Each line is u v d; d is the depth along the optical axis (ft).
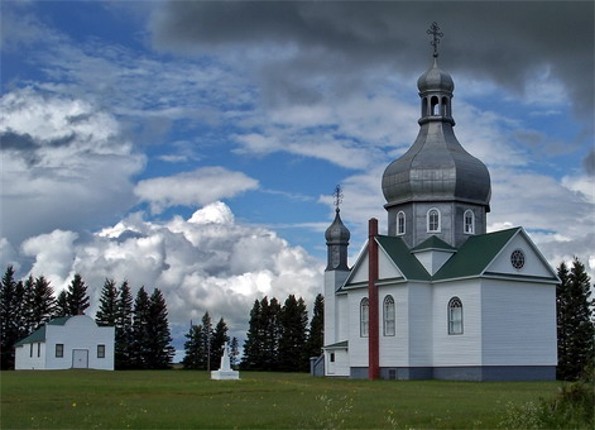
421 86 275.39
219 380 203.00
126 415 109.70
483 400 135.95
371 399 138.72
